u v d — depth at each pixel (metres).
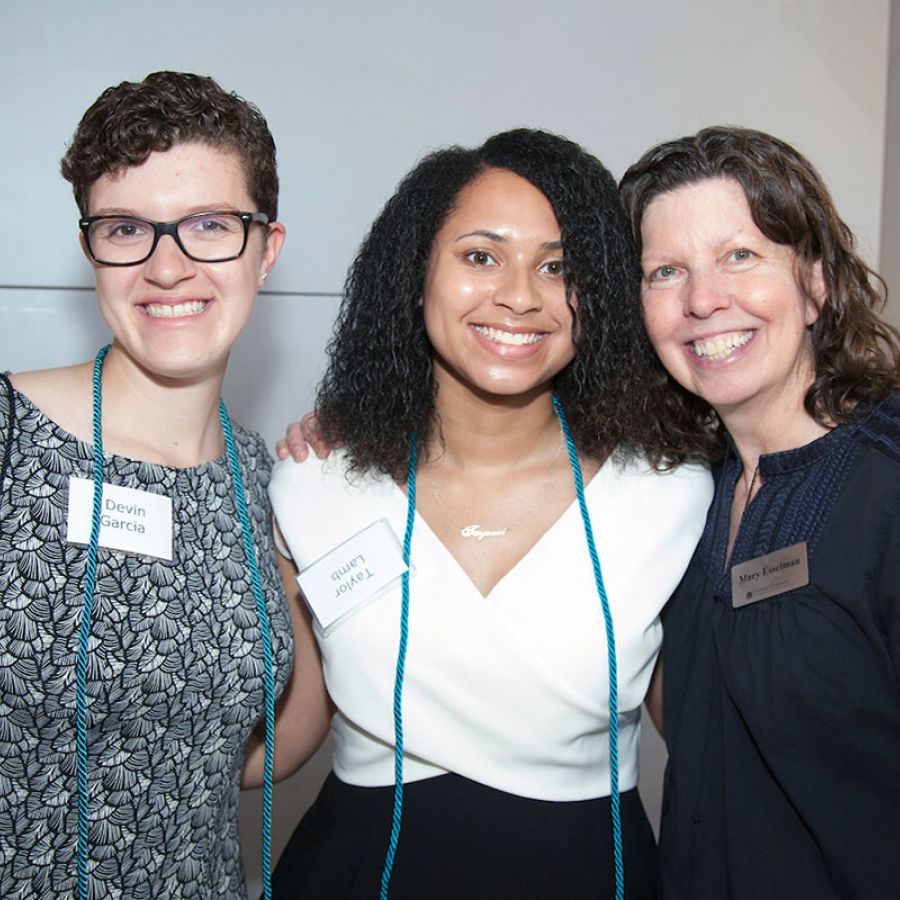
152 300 1.24
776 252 1.33
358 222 2.48
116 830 1.25
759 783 1.32
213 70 2.38
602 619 1.48
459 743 1.47
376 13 2.43
